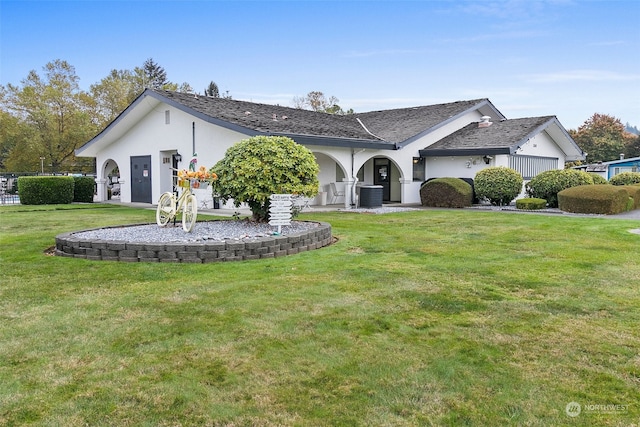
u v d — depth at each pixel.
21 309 3.99
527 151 17.22
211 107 14.49
